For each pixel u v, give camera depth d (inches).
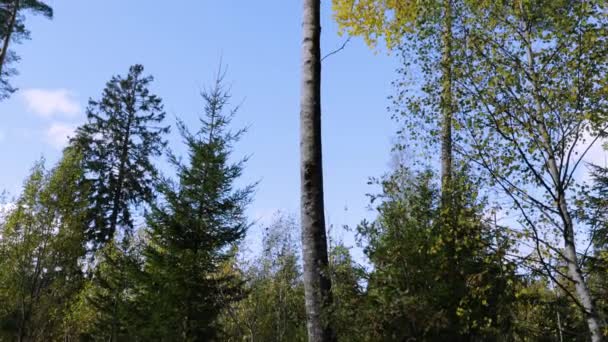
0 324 724.7
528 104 278.7
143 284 622.5
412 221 378.0
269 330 746.2
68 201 781.3
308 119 227.9
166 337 566.6
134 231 1133.1
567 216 264.8
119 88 1316.4
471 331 373.4
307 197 216.7
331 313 203.8
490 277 287.3
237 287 634.2
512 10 293.9
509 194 275.0
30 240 735.7
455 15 305.6
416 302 337.4
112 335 746.8
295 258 762.2
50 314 773.9
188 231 619.8
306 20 247.1
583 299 251.9
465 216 286.7
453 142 296.7
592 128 263.9
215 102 685.9
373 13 377.4
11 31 926.4
